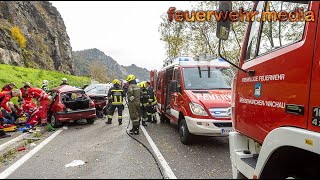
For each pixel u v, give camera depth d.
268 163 2.94
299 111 2.60
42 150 6.92
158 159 5.98
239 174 3.62
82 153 6.57
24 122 9.98
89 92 14.15
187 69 8.30
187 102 7.17
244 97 3.72
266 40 3.29
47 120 10.60
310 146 2.34
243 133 3.72
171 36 18.61
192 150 6.75
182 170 5.24
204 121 6.66
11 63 38.66
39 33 67.19
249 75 3.58
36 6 77.62
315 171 2.89
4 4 53.59
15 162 5.91
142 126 10.42
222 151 6.66
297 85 2.65
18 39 48.09
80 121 12.01
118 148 7.03
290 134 2.58
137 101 8.73
